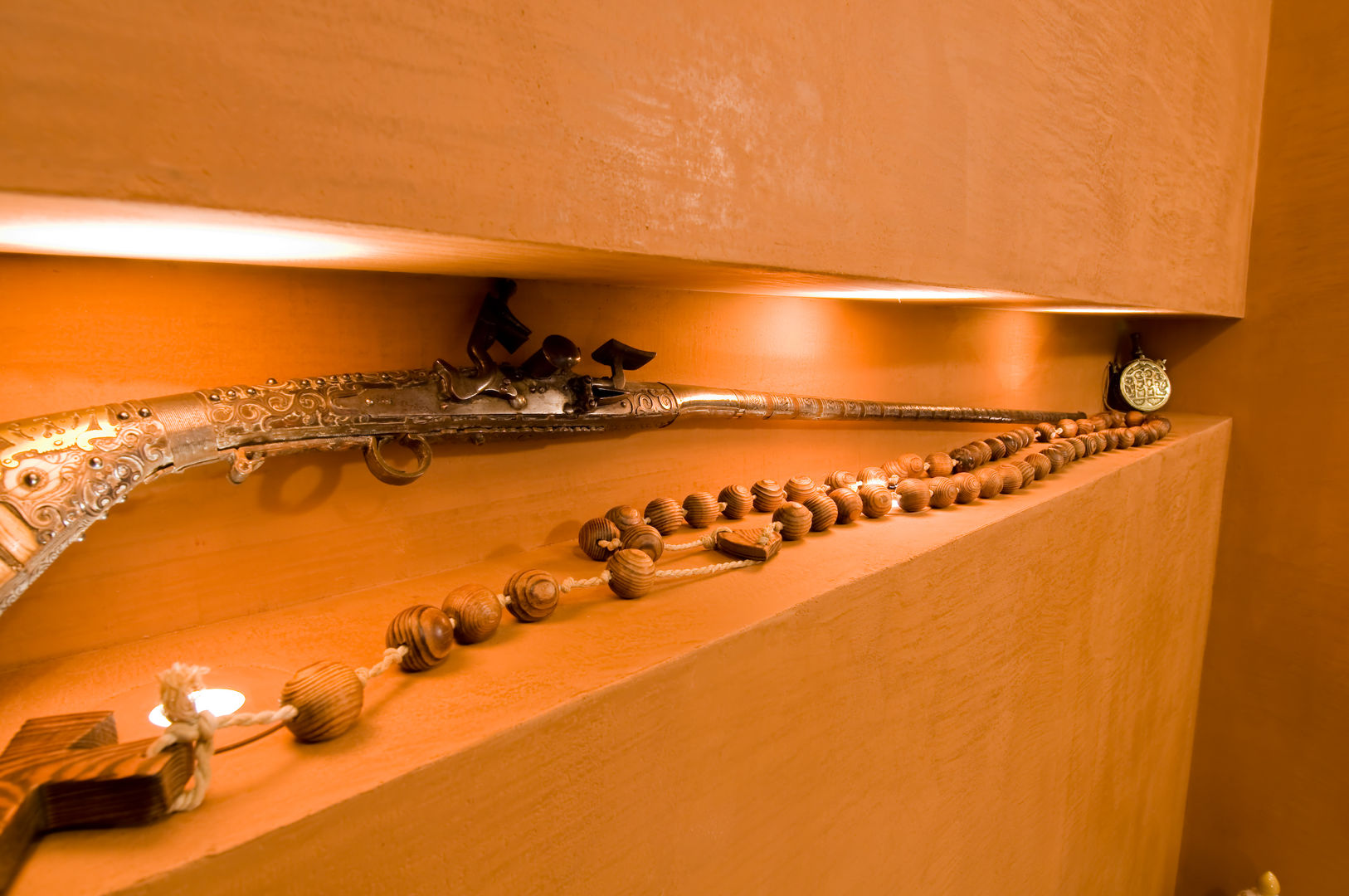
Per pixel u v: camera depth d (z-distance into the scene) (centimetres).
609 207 46
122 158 30
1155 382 179
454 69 39
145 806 34
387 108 37
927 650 78
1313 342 164
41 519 39
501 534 70
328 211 36
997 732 95
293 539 58
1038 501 96
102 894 30
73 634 50
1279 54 162
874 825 76
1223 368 181
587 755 46
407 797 38
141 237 40
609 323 76
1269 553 175
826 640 64
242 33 33
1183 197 127
